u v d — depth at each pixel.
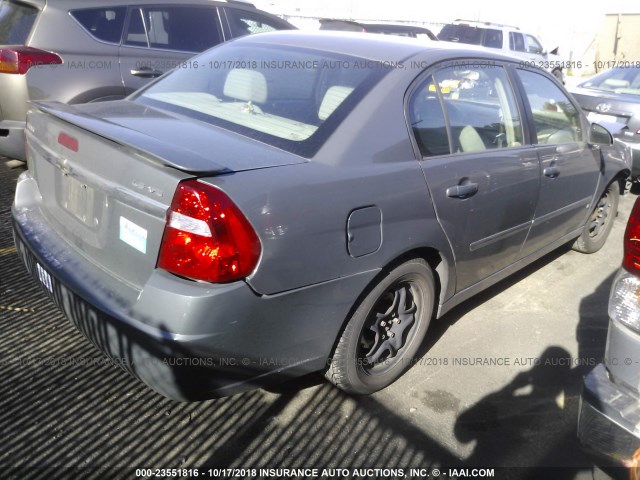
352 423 2.70
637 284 2.13
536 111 3.75
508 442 2.66
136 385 2.84
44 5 4.97
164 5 5.74
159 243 2.13
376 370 2.89
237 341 2.17
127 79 5.43
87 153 2.43
